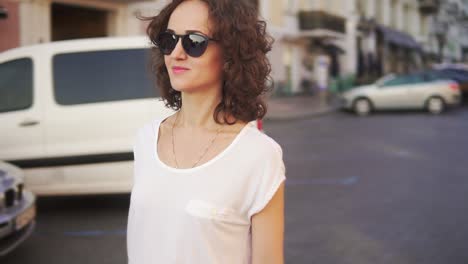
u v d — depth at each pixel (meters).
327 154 10.28
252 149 1.38
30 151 5.64
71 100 5.67
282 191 1.39
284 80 27.23
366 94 18.73
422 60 49.75
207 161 1.40
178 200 1.37
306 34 28.59
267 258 1.36
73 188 5.65
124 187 5.64
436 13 53.03
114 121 5.60
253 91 1.46
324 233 5.20
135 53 5.77
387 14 41.97
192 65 1.44
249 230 1.41
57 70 5.71
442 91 18.55
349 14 34.28
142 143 1.55
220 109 1.48
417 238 5.01
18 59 5.82
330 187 7.27
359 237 5.06
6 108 5.76
